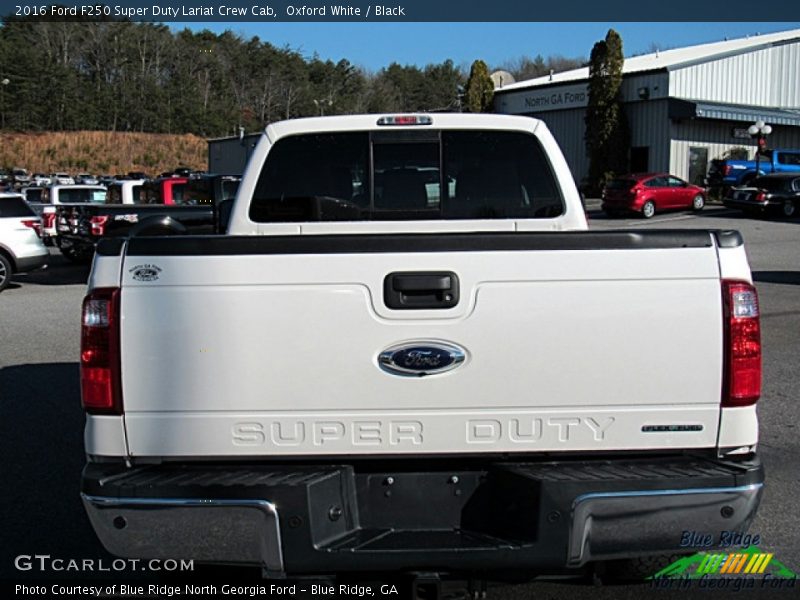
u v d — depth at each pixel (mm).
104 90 95625
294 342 3078
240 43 100438
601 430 3133
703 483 3020
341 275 3064
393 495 3199
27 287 16031
